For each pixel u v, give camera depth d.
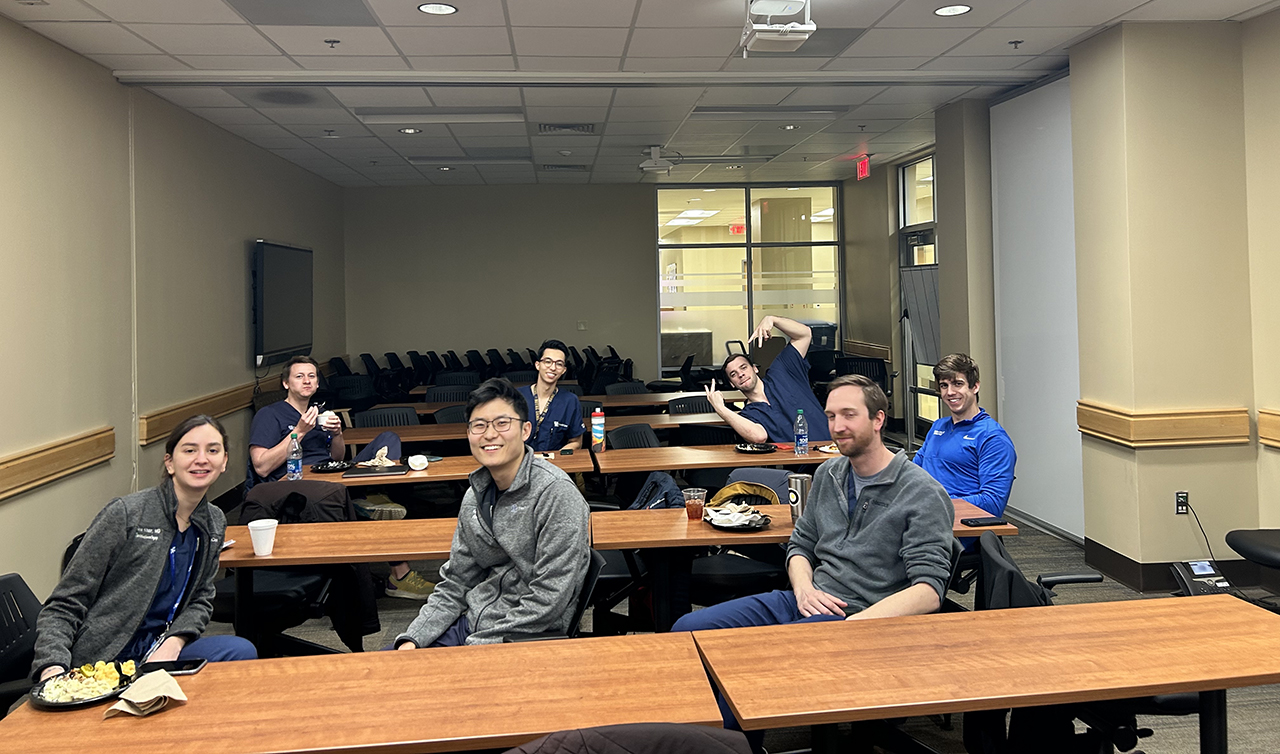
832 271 12.59
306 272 9.78
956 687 1.82
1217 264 4.90
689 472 6.13
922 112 7.43
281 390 8.93
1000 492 3.62
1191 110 4.86
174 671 2.00
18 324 4.51
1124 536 5.07
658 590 3.32
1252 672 1.87
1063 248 5.84
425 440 6.11
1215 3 4.55
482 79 5.88
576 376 11.88
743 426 5.17
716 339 12.59
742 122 7.80
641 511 3.77
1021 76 6.07
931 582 2.52
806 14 4.30
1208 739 2.07
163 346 6.31
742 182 12.34
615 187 12.24
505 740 1.67
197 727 1.73
